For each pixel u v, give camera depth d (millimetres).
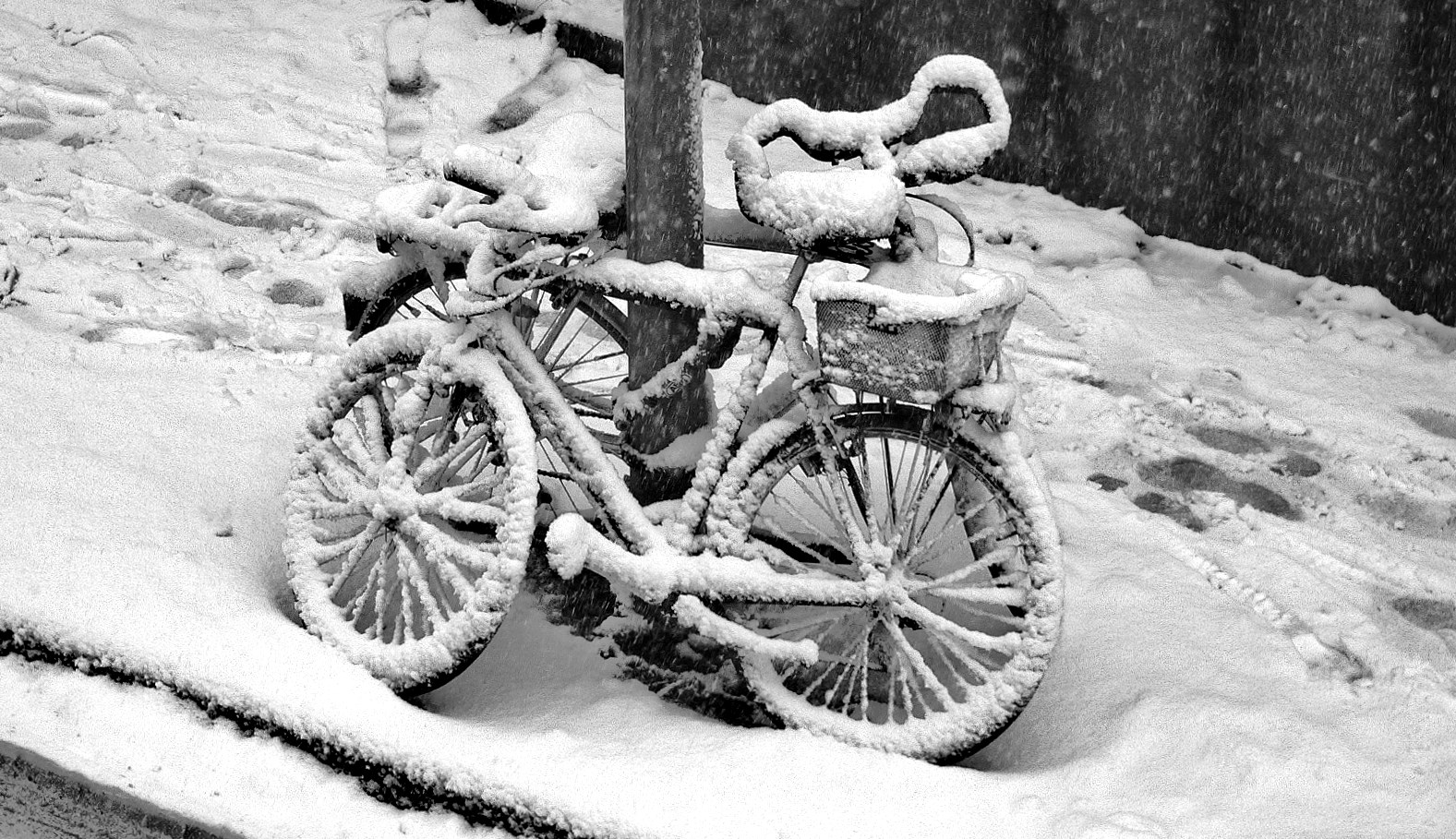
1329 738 3926
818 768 3648
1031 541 3721
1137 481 5473
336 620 4074
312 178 7484
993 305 3539
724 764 3648
